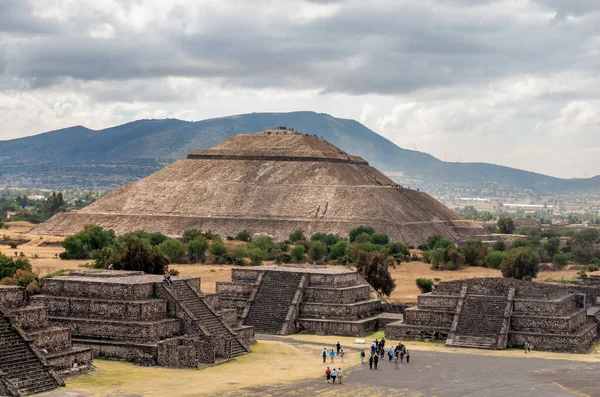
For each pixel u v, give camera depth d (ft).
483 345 476.54
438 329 501.15
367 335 524.93
